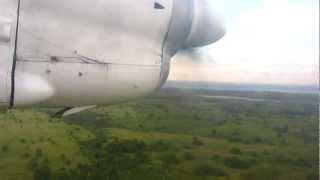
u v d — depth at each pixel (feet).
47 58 5.26
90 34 5.46
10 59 5.07
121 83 5.74
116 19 5.57
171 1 5.89
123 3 5.59
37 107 5.60
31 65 5.19
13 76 5.10
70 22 5.34
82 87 5.54
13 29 5.06
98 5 5.46
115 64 5.64
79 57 5.43
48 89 5.32
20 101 5.19
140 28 5.74
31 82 5.18
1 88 5.05
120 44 5.64
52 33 5.25
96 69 5.54
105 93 5.71
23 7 5.11
